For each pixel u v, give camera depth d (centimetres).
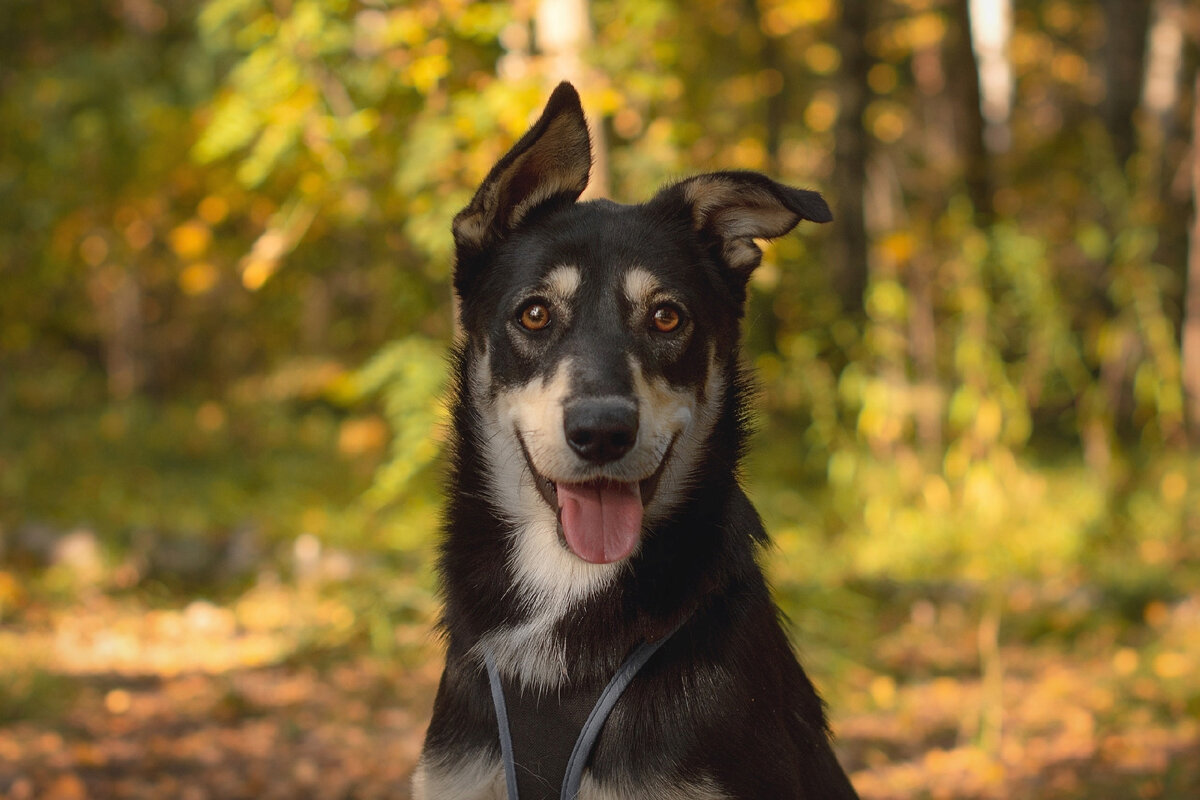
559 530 279
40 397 1700
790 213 310
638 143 626
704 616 278
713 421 300
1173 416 1124
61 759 532
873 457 985
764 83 1296
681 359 289
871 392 915
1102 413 1043
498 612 290
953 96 1314
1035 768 534
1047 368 1023
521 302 290
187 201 912
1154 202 1143
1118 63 1357
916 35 1360
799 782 282
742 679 274
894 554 883
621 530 273
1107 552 889
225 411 1538
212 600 852
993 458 959
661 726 268
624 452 269
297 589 850
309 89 586
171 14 1152
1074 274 1231
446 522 310
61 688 630
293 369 1510
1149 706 612
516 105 541
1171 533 938
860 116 1135
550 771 275
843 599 771
